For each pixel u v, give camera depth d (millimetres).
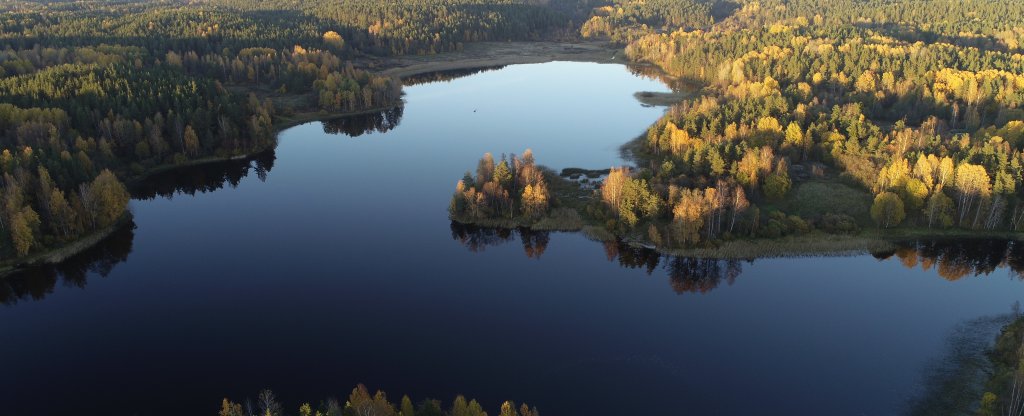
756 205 123062
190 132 164750
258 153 175750
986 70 193250
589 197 133500
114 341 90188
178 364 84938
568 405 75438
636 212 118500
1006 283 100438
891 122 176625
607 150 169625
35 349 88500
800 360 83000
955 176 118375
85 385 80750
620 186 120125
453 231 123875
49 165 122062
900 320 91125
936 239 112688
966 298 96250
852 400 75500
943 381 77625
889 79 194125
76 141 145250
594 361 83750
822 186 128875
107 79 173750
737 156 134000
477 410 64375
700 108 176000
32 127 143000
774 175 124688
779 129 150875
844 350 84812
